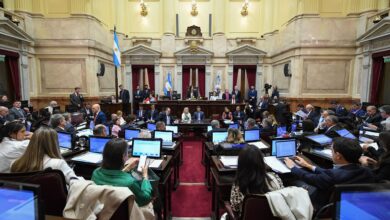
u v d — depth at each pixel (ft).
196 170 16.92
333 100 32.19
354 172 6.00
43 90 33.68
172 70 43.60
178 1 44.86
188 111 28.71
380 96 28.43
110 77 40.47
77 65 33.47
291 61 34.78
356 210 3.15
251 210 4.76
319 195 6.73
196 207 11.41
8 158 8.49
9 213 3.08
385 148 7.44
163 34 43.14
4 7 29.99
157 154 10.59
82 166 9.84
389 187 3.20
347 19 31.73
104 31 38.27
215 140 14.87
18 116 21.52
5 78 28.81
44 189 5.44
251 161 5.52
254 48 42.19
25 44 30.63
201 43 43.47
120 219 4.64
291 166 8.76
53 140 6.61
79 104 28.53
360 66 30.91
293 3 35.24
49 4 33.14
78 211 4.50
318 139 11.53
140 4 44.86
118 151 5.65
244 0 44.88
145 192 6.05
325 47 32.24
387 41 26.23
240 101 37.81
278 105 30.19
